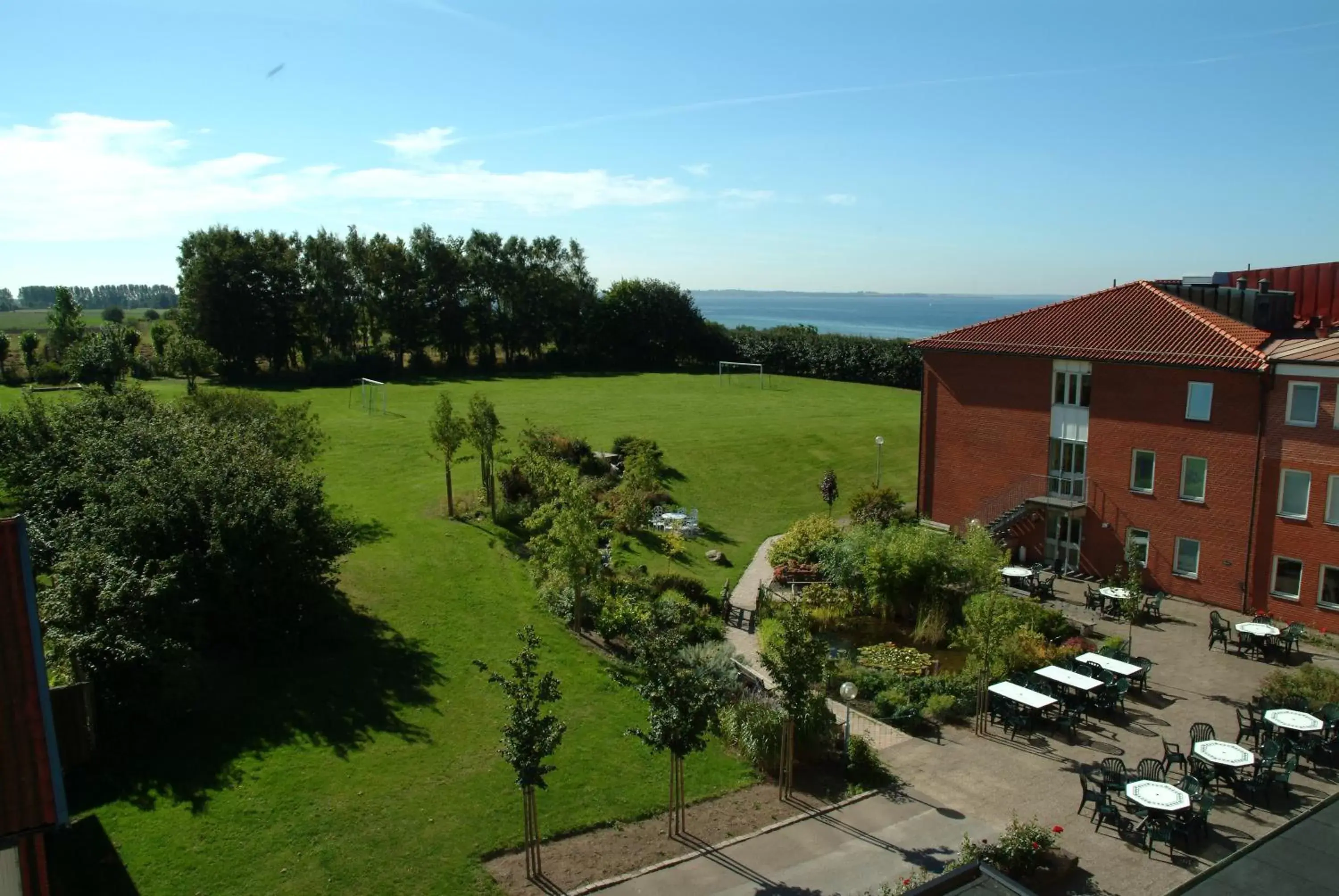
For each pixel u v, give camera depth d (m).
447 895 14.03
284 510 21.39
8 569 12.20
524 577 29.30
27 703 11.74
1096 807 17.33
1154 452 31.48
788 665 17.92
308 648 21.92
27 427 28.30
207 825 15.04
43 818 11.25
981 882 8.86
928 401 38.50
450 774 17.61
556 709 20.95
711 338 92.31
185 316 72.88
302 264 78.88
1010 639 24.47
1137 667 22.88
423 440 47.56
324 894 13.78
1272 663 25.59
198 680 18.75
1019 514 34.09
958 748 20.44
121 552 19.73
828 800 17.83
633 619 24.84
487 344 87.75
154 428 25.39
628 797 17.44
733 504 43.00
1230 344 29.97
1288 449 28.22
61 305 75.81
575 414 59.03
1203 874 9.23
